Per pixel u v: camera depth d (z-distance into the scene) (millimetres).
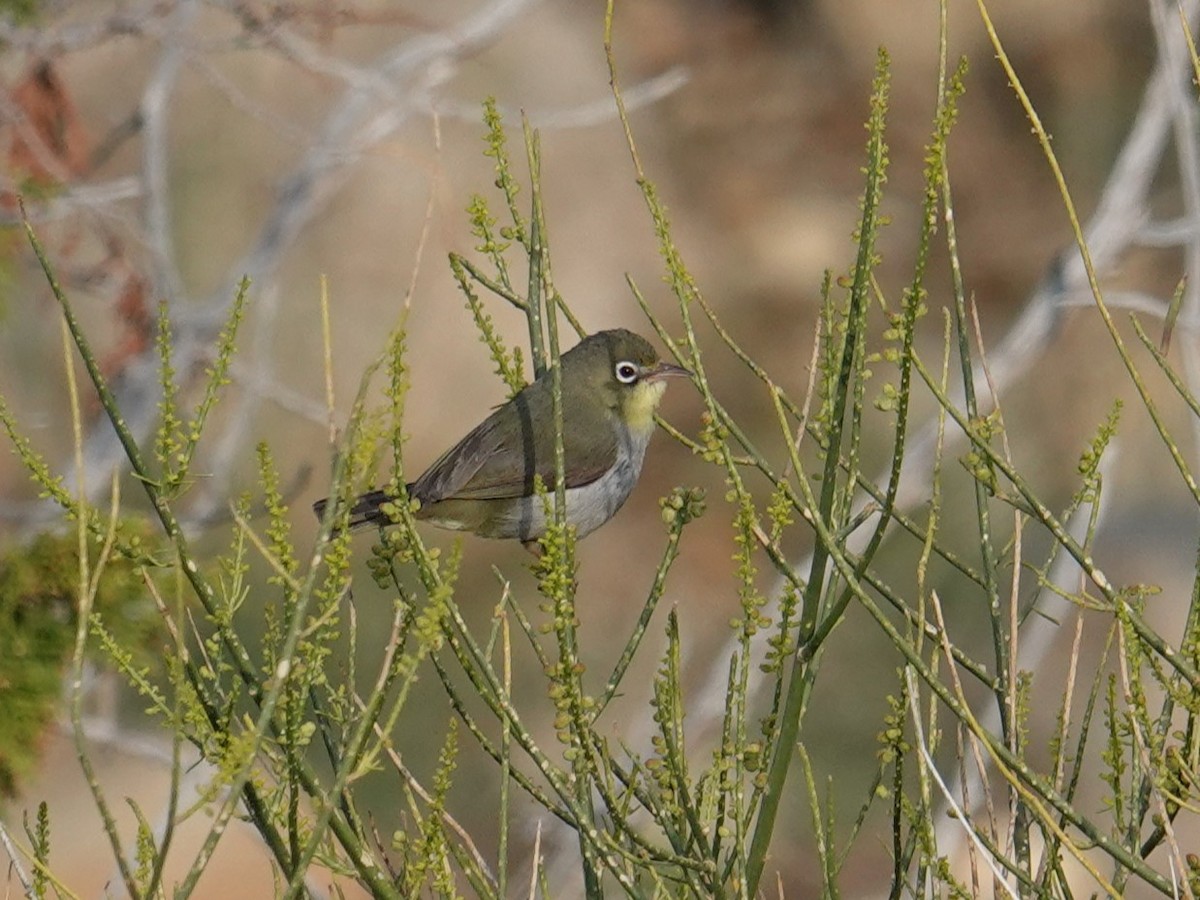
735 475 4875
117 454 12273
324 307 4512
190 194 21562
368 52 21969
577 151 24453
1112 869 12219
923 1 24656
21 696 7164
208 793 3938
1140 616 4918
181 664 4000
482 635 18734
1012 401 20219
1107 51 23594
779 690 4965
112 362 12422
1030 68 23766
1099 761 14430
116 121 19469
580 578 21594
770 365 23516
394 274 22406
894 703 5055
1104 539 18578
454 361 22375
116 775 14500
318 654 4410
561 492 5031
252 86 21828
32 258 12055
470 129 23391
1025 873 4727
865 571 4906
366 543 18844
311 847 4082
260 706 4488
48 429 14914
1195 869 4488
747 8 25641
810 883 16000
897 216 23828
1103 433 5270
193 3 12406
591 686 19625
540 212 5609
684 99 25062
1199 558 4988
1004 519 19188
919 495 12945
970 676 16328
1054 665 16141
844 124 24969
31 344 14672
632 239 24219
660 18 25578
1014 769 4449
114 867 13117
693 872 4832
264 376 12656
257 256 13148
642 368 10023
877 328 21625
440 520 9727
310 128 20953
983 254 22625
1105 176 23062
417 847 4910
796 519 20750
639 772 5520
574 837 10938
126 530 7457
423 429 21969
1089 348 20156
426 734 16453
